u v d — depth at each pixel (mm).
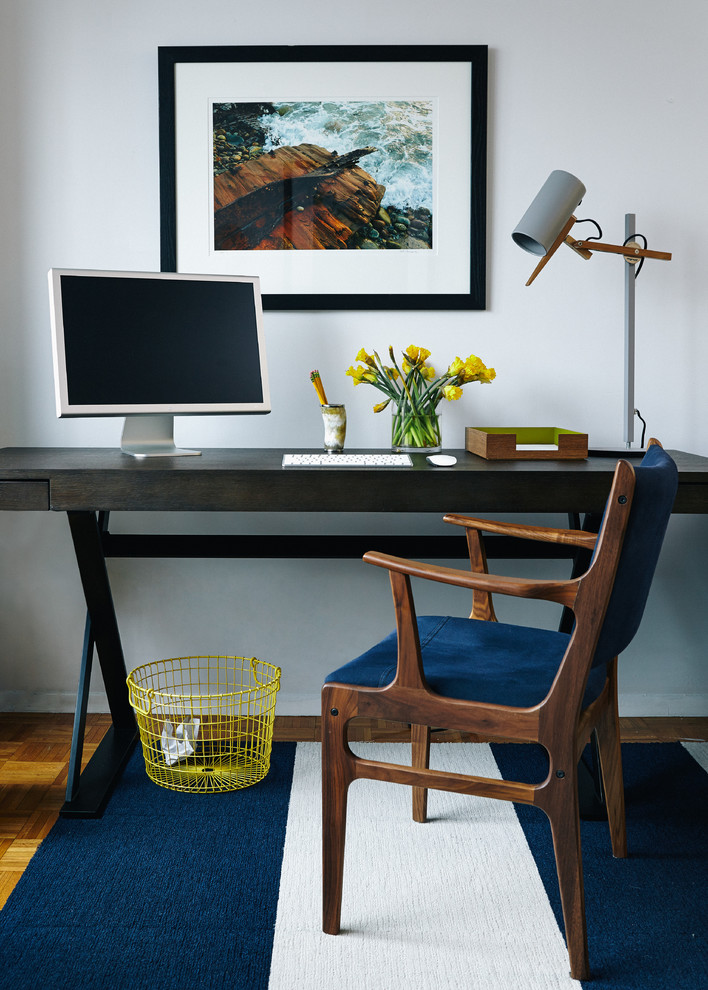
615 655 1543
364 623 2602
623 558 1410
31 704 2627
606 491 1984
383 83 2410
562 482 1982
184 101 2418
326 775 1545
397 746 2354
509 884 1728
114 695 2373
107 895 1667
